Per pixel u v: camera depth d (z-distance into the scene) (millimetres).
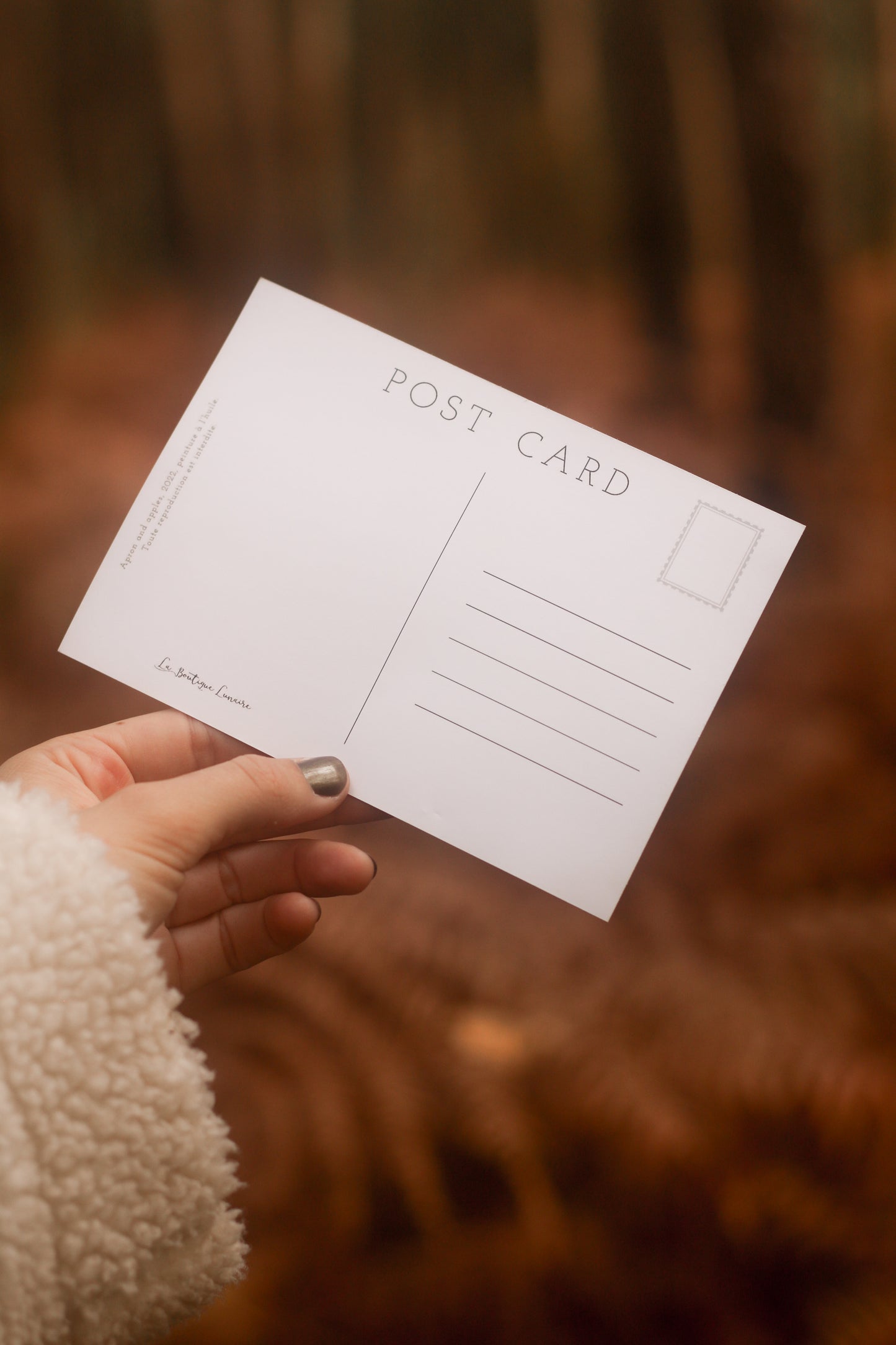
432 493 411
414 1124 545
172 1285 352
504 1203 546
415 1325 525
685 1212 530
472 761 402
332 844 415
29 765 399
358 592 407
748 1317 518
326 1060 561
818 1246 518
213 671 404
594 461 412
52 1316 337
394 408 414
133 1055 344
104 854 351
